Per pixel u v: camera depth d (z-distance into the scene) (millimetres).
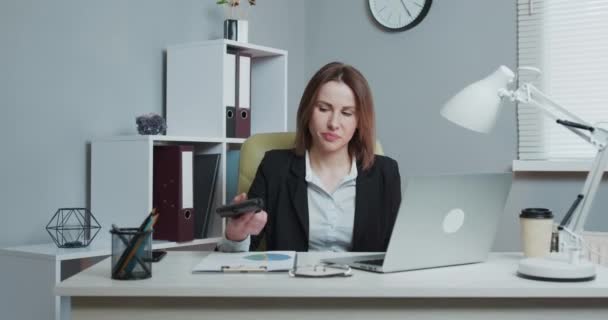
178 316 1264
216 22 3250
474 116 1497
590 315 1263
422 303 1259
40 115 2482
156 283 1265
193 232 2631
